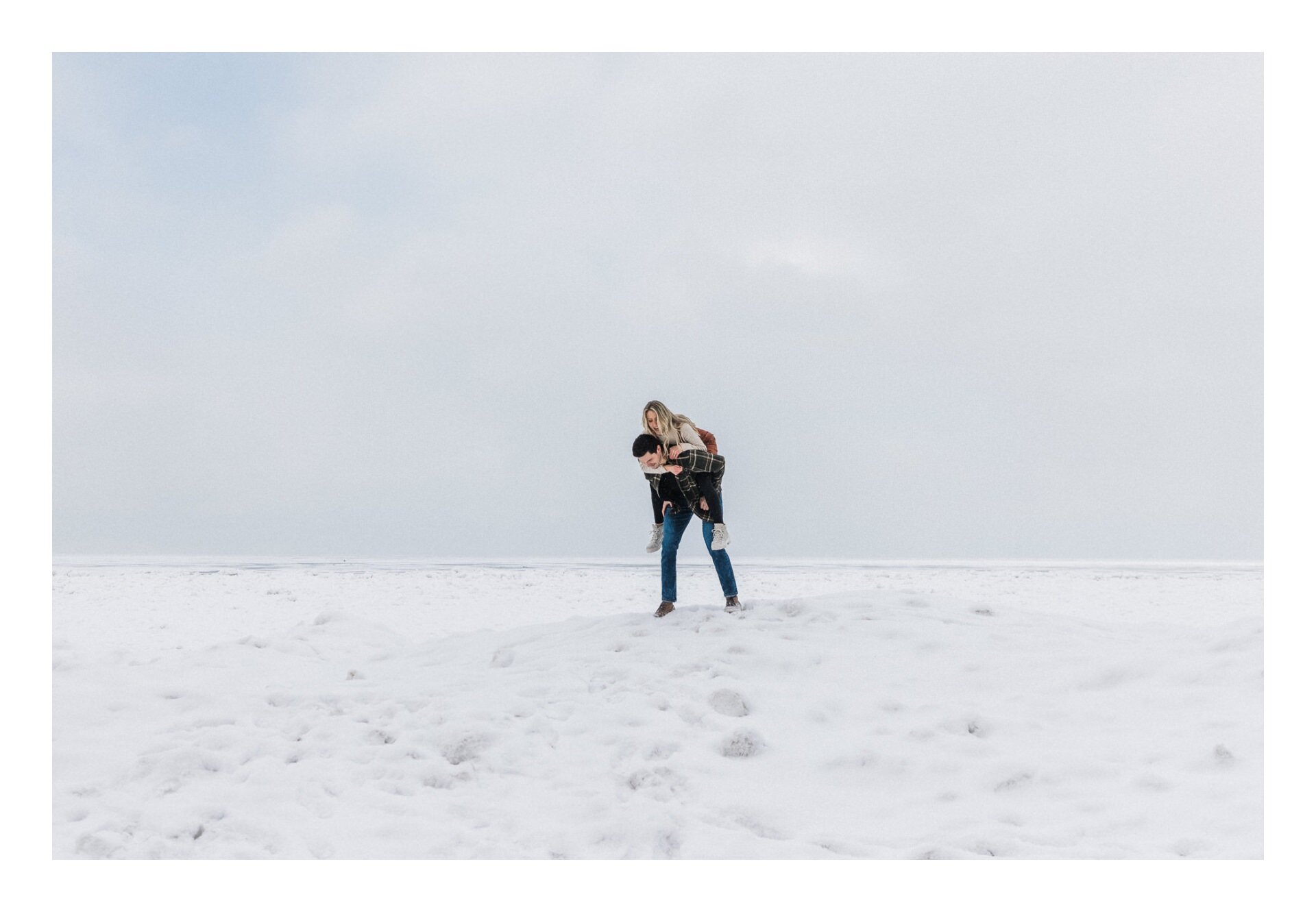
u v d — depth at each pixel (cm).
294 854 328
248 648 684
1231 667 481
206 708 510
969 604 693
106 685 547
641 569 2067
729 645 585
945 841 337
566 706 495
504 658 623
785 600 717
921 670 538
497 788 392
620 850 333
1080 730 438
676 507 677
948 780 391
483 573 1866
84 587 1460
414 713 498
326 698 528
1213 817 335
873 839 345
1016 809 361
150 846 333
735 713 483
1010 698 488
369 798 375
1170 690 470
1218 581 1698
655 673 548
